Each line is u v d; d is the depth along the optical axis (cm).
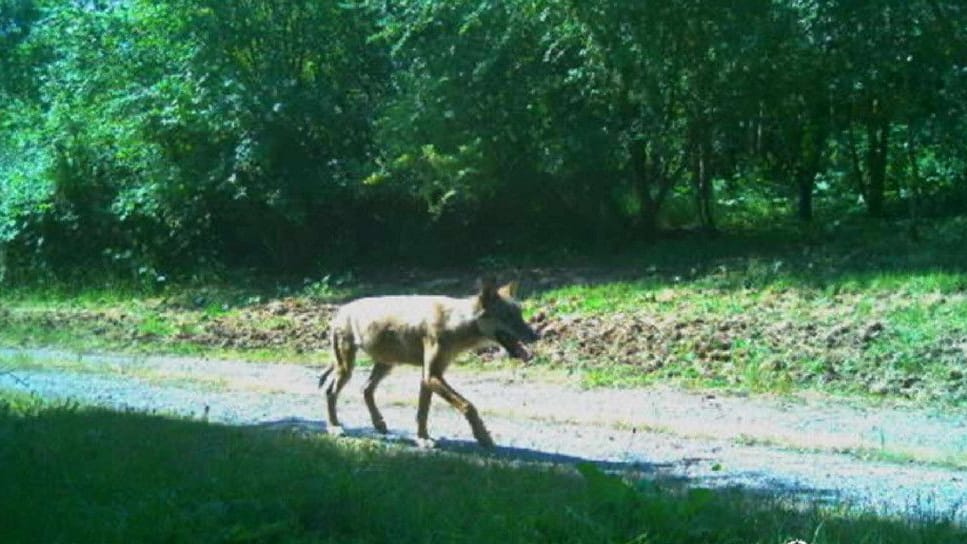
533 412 1290
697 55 2114
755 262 2044
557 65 2295
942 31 2008
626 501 689
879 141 2361
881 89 2083
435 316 1111
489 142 2306
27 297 2597
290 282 2575
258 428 1108
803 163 2403
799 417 1255
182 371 1639
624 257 2308
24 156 2822
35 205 2694
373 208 2659
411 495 742
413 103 2339
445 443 1120
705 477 959
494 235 2567
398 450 1020
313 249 2683
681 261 2192
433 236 2588
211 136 2538
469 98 2300
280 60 2534
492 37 2286
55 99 2814
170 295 2527
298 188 2508
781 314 1733
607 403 1350
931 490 922
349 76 2644
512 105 2302
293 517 655
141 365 1698
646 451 1085
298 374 1619
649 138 2191
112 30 2619
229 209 2666
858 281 1848
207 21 2500
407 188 2489
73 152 2717
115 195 2733
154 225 2689
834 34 2044
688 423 1216
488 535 636
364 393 1186
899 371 1423
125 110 2531
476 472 880
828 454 1068
